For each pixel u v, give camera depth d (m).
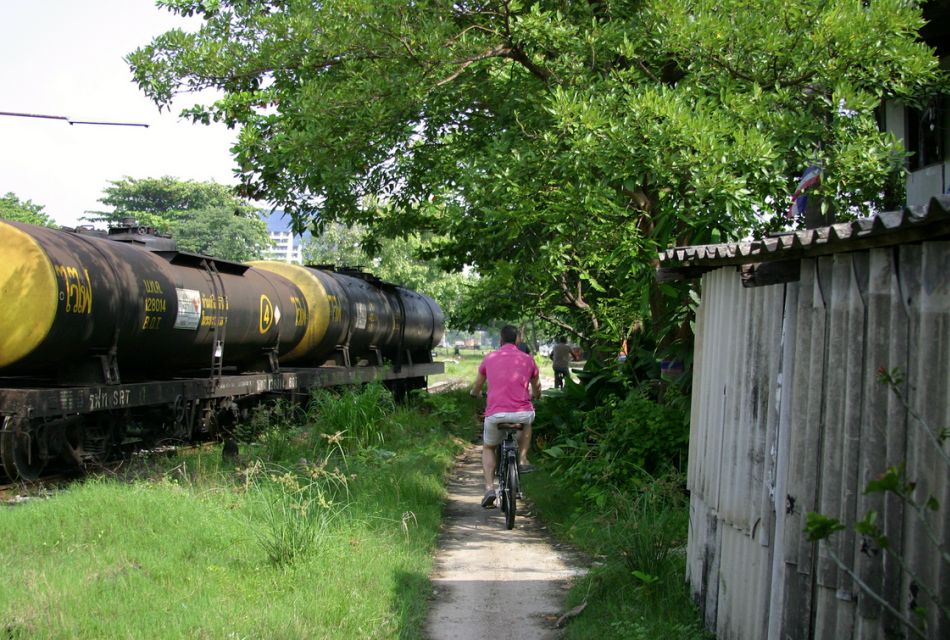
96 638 4.46
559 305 16.77
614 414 9.27
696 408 5.84
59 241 9.96
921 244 3.16
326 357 18.23
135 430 11.79
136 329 10.93
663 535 6.30
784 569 3.93
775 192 9.06
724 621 4.88
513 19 10.52
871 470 3.35
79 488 7.90
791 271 4.20
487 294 16.80
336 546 6.33
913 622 3.10
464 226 11.97
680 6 9.23
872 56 9.23
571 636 5.10
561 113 8.71
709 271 5.68
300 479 8.77
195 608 4.95
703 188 8.04
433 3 10.57
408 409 17.36
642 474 8.43
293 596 5.35
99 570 5.56
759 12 9.41
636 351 11.24
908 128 12.01
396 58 10.62
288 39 11.07
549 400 12.61
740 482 4.71
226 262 13.87
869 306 3.42
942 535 2.97
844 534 3.48
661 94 9.21
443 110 12.00
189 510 7.02
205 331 12.70
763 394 4.46
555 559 7.07
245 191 13.07
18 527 6.45
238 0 12.98
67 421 10.02
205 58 11.25
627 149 8.39
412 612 5.43
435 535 7.65
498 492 8.61
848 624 3.45
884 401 3.33
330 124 10.98
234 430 13.59
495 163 9.71
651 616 5.29
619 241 9.23
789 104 9.66
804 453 3.86
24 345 9.42
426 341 25.02
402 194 15.15
